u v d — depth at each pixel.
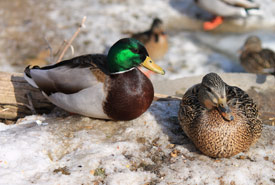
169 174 5.81
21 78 7.99
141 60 6.60
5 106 8.11
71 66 6.78
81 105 6.67
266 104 8.66
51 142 6.39
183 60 14.18
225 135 5.74
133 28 16.12
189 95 6.54
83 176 5.68
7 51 14.20
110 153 6.19
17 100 8.06
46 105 8.06
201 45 15.20
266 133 6.71
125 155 6.20
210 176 5.73
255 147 6.35
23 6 17.33
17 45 14.60
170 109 7.54
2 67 13.23
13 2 17.61
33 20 16.30
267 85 9.31
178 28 16.36
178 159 6.14
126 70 6.54
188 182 5.66
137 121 7.07
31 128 6.78
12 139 6.29
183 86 9.55
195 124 5.98
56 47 14.50
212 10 16.23
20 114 8.19
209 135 5.80
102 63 6.78
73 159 6.02
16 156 5.93
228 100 6.11
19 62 13.55
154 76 13.16
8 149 5.98
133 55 6.47
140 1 18.38
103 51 14.39
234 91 6.38
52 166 5.86
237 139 5.77
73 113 7.33
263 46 15.05
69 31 15.59
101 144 6.39
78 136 6.59
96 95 6.50
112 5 17.92
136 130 6.82
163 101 7.90
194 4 18.19
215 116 5.78
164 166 5.99
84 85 6.53
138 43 6.55
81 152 6.19
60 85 6.74
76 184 5.54
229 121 5.72
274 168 5.91
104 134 6.72
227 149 5.83
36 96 7.99
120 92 6.45
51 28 15.77
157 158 6.18
